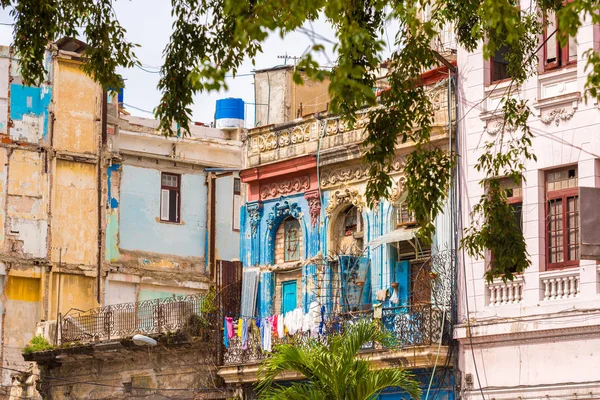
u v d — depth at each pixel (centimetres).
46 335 4562
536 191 3216
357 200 3728
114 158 5203
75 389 4450
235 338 3894
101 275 5119
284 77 4347
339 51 2056
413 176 2656
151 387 4166
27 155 5094
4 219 5019
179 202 5294
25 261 5019
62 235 5106
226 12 1991
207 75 1897
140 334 4084
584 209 3016
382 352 3434
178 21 2598
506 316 3253
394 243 3647
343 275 3688
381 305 3491
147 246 5219
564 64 3216
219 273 4012
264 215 3997
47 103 5147
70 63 5197
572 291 3145
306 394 2967
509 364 3247
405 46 2630
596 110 3117
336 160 3766
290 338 3625
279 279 3947
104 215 5162
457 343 3362
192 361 4038
